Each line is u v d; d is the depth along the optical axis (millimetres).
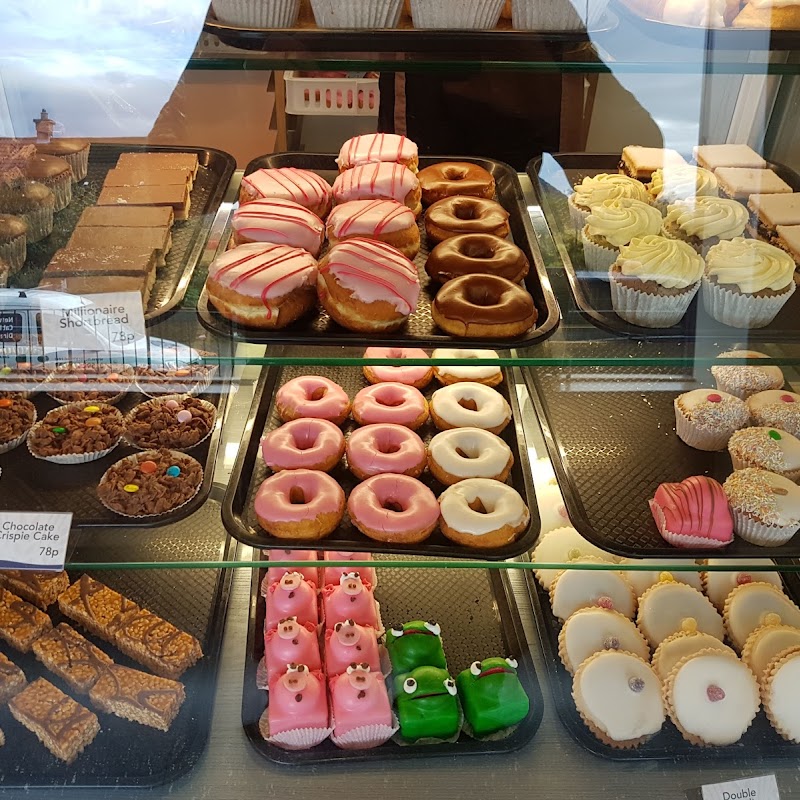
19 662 852
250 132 884
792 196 862
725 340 807
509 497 840
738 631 883
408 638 854
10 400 901
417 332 770
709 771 795
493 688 812
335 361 791
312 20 787
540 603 905
